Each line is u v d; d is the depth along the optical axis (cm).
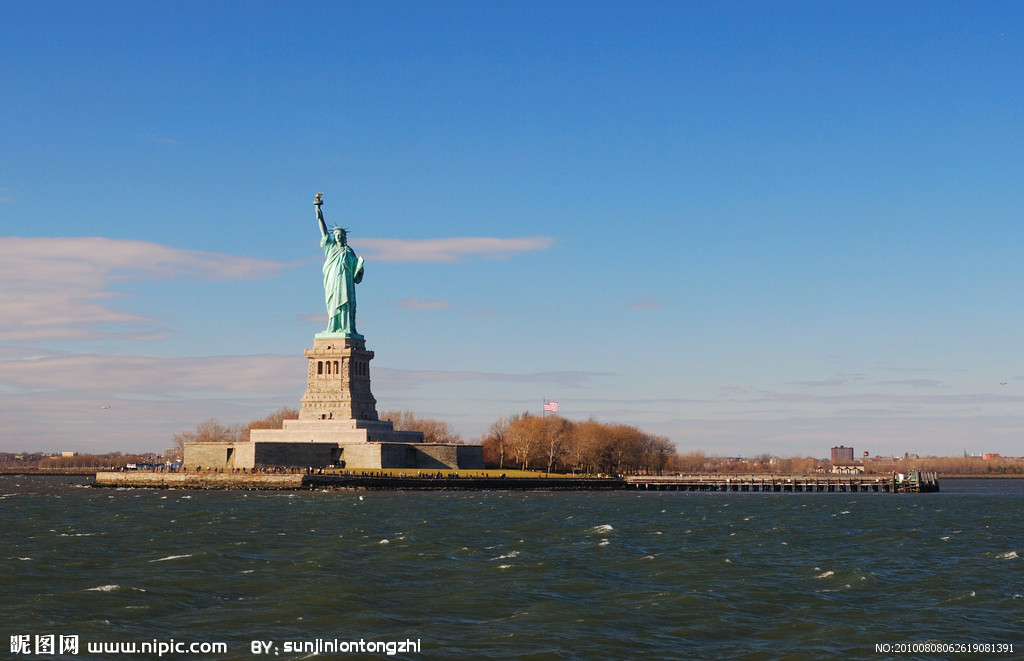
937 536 15388
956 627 8538
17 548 12631
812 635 8281
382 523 16762
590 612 8931
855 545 13988
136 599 9281
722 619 8762
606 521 17825
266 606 9062
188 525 16125
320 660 7425
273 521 16975
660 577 10862
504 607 9162
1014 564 11869
